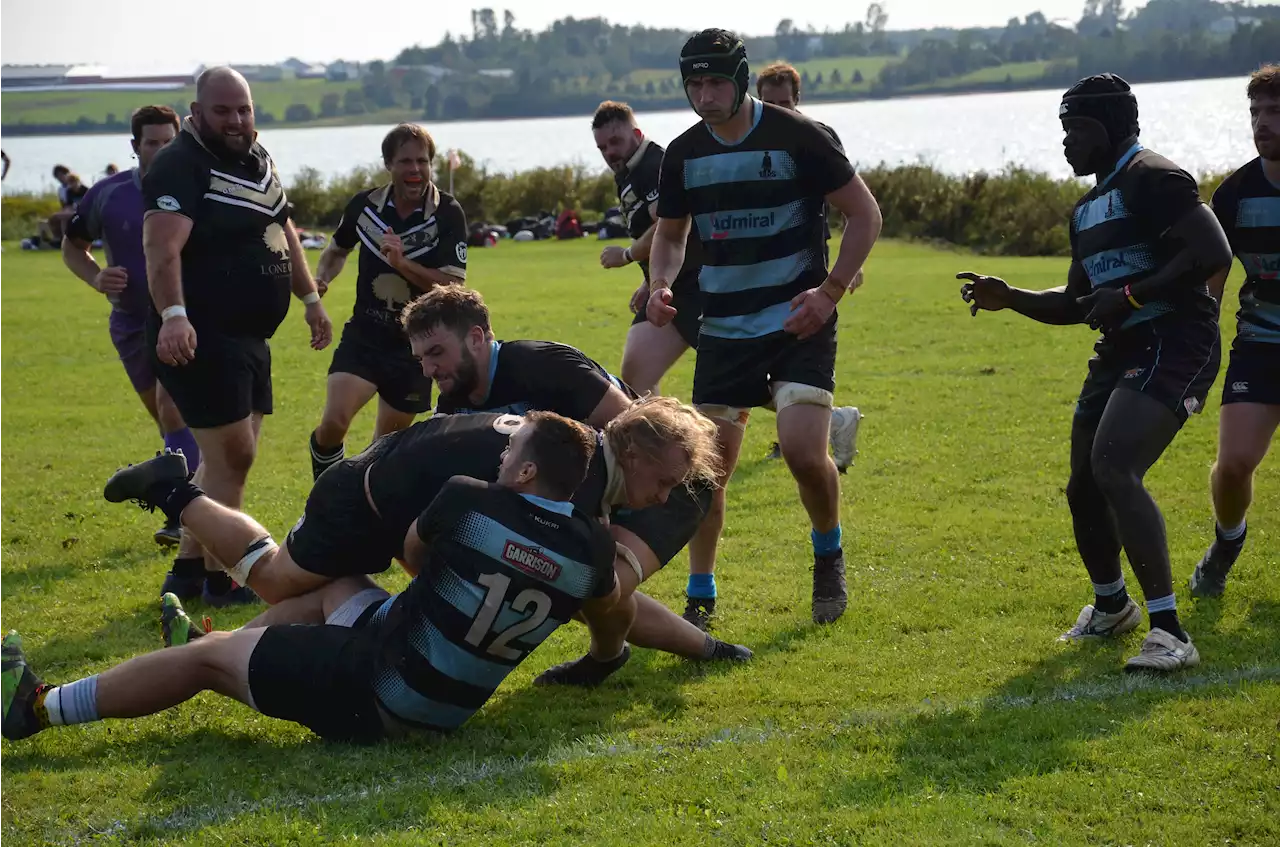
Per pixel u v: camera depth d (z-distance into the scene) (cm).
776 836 549
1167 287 734
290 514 1192
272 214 940
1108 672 746
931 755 632
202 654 655
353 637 653
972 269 3300
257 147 941
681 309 1048
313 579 707
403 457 678
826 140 823
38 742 671
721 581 962
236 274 920
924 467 1304
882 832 549
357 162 12169
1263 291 863
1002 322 2338
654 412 653
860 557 1006
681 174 851
